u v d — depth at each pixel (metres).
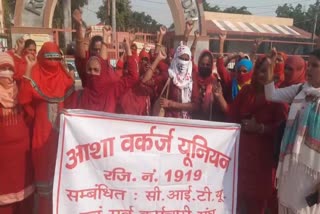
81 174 2.99
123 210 3.10
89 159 3.00
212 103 4.10
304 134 2.84
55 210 2.97
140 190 3.09
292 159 2.89
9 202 3.28
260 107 3.52
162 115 3.90
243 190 3.62
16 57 4.23
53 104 3.50
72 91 3.72
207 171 3.18
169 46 14.35
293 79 3.63
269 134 3.51
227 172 3.20
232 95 4.82
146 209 3.12
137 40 16.17
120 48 16.48
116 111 4.12
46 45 3.49
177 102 3.92
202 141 3.14
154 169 3.09
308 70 2.87
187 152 3.13
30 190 3.46
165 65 4.96
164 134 3.09
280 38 31.66
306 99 2.88
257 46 6.26
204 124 3.13
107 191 3.06
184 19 14.58
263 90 3.48
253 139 3.55
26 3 13.21
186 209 3.18
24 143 3.34
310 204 2.85
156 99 4.11
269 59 3.40
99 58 3.92
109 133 3.02
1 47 13.70
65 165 2.97
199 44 14.70
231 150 3.19
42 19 13.42
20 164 3.30
